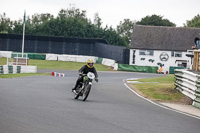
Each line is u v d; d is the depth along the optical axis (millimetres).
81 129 17516
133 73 107250
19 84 44812
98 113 23250
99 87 46000
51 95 33406
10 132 15922
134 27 157375
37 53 152000
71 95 35000
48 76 73125
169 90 42844
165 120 22172
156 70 121125
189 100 35594
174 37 153000
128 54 147375
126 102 31406
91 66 31219
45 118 20094
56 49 152375
